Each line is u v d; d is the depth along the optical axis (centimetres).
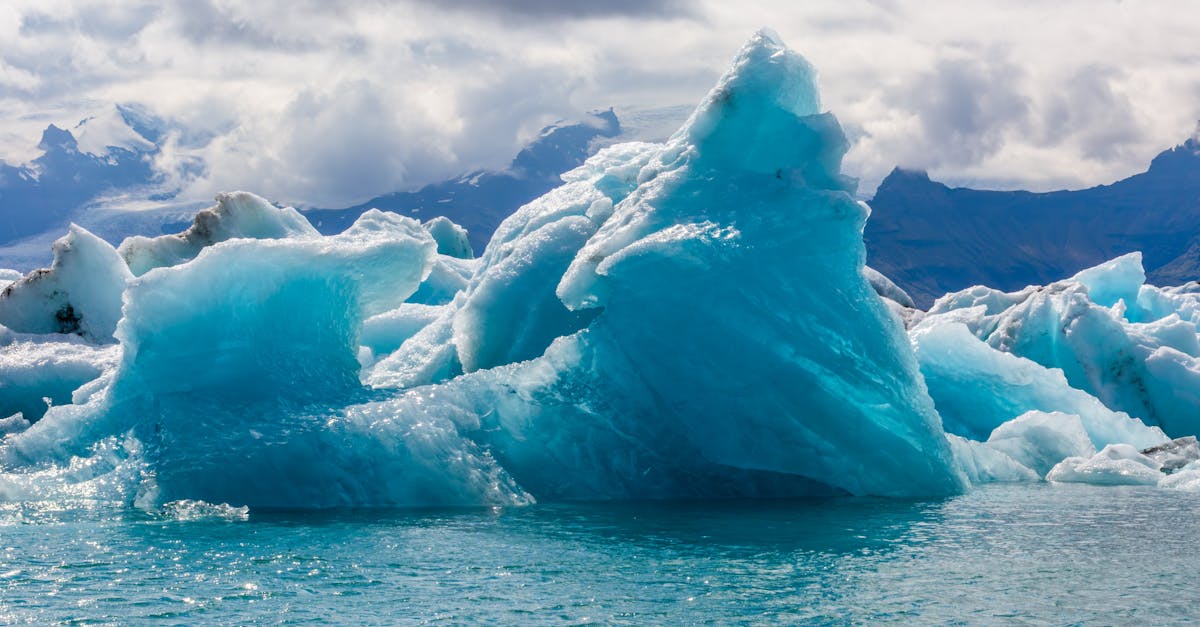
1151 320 3950
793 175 1838
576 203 2200
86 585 1009
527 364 1778
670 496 1722
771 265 1759
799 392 1733
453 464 1645
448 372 2116
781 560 1145
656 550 1205
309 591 988
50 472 1711
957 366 2612
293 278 1825
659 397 1766
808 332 1744
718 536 1304
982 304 3594
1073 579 1055
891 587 1013
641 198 1900
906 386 1791
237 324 1766
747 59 1895
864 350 1753
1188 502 1714
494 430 1733
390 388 1938
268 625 870
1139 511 1587
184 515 1470
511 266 2094
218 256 1731
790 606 936
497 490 1638
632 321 1778
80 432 1798
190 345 1728
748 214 1802
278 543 1238
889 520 1469
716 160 1891
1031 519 1488
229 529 1345
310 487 1596
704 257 1745
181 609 920
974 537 1313
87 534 1301
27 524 1385
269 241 1788
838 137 1856
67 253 2597
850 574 1073
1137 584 1034
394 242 1950
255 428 1648
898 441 1780
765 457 1738
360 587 1004
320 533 1316
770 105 1866
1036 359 3175
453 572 1074
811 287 1761
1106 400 3059
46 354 2347
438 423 1698
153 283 1709
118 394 1798
